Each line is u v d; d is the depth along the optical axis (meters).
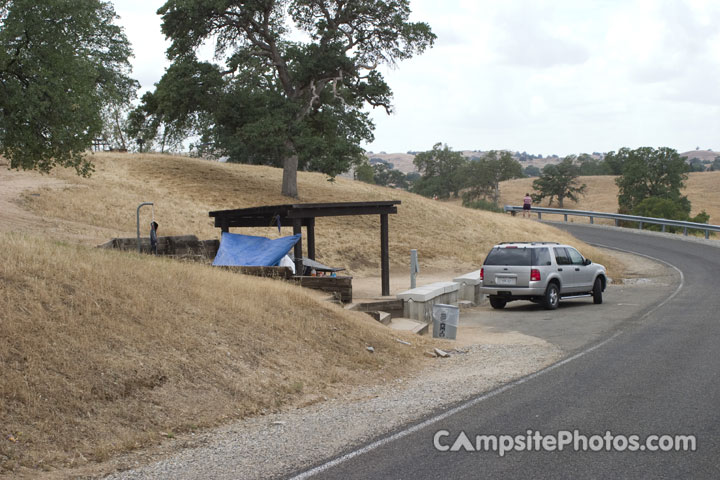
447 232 39.50
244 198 38.09
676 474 4.84
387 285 20.52
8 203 26.50
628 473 4.88
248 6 36.97
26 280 8.66
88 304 8.52
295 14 39.28
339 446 5.80
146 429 6.35
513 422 6.43
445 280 27.06
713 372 8.68
